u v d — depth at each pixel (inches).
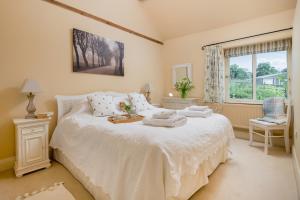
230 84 160.2
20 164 85.7
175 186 50.5
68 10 117.7
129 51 161.8
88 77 130.2
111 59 144.9
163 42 198.7
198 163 64.2
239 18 142.7
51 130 110.3
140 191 49.9
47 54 108.1
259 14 134.3
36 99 104.0
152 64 187.2
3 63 91.6
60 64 114.3
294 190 72.2
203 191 71.7
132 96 137.9
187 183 62.4
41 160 93.0
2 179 82.3
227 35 152.6
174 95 193.2
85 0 126.8
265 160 102.7
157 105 181.0
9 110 93.9
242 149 121.4
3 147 92.2
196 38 172.2
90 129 77.0
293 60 109.9
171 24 174.9
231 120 150.2
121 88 155.5
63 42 115.6
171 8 158.7
